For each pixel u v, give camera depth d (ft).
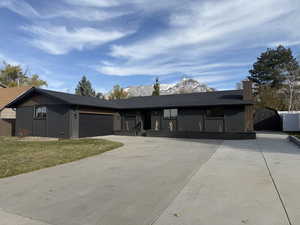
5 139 48.47
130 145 38.27
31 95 56.24
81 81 142.51
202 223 9.65
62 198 13.11
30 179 17.33
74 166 21.97
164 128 59.82
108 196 13.32
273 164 21.06
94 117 57.26
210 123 53.98
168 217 10.33
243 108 51.01
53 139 47.98
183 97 66.03
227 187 14.48
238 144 37.40
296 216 10.09
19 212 11.24
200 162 22.82
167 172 18.88
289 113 67.10
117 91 146.72
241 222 9.64
